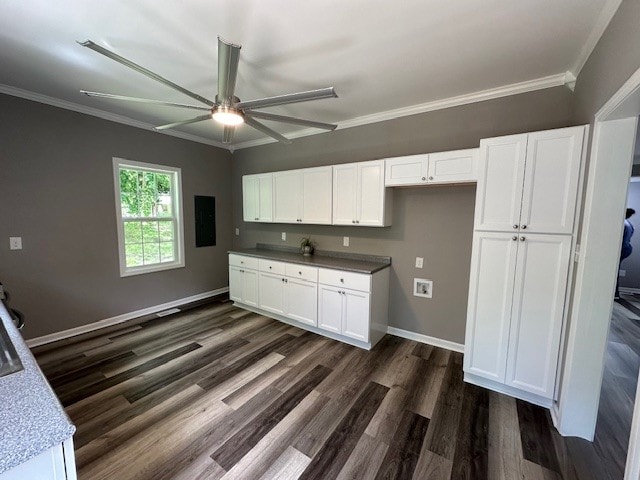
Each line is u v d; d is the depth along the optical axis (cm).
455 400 215
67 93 274
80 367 254
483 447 172
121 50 197
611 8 146
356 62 209
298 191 365
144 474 152
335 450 169
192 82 246
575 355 176
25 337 287
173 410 201
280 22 166
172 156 403
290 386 230
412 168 275
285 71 222
